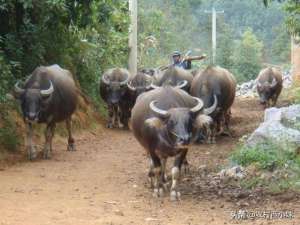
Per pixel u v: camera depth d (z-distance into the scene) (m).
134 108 10.34
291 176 10.33
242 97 30.22
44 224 8.07
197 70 18.59
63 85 13.62
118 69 19.08
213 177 11.24
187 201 9.62
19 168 12.21
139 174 11.86
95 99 19.92
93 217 8.53
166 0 49.12
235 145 14.68
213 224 8.25
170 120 9.09
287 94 26.70
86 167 12.52
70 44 19.27
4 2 15.62
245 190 10.14
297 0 16.62
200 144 15.03
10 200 9.45
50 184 10.79
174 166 9.70
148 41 35.44
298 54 29.16
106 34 22.53
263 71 24.19
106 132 18.03
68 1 17.42
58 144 15.34
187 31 50.72
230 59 46.91
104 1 18.81
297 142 11.29
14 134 13.96
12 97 14.61
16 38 16.45
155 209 9.13
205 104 14.80
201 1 59.84
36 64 16.97
